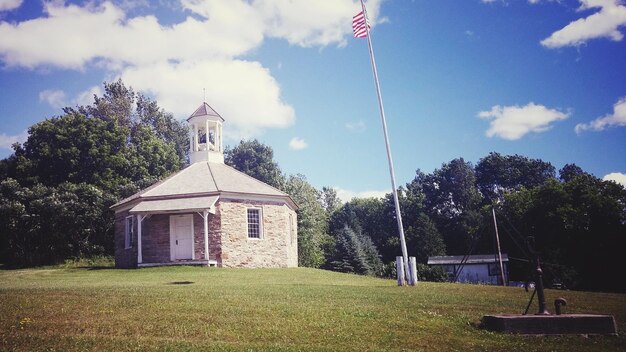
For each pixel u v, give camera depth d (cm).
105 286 1958
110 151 5606
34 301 1492
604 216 5200
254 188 3469
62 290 1755
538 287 1188
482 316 1319
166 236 3195
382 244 7438
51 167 5322
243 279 2348
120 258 3475
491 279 5497
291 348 1033
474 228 6731
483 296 1677
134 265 3244
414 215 7819
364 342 1092
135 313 1324
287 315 1305
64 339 1084
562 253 5184
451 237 7438
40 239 4644
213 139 4222
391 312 1352
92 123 5575
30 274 2844
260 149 7425
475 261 5544
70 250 4694
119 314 1315
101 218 4850
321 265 6166
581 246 5281
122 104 7500
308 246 5744
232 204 3269
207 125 3847
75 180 5300
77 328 1181
